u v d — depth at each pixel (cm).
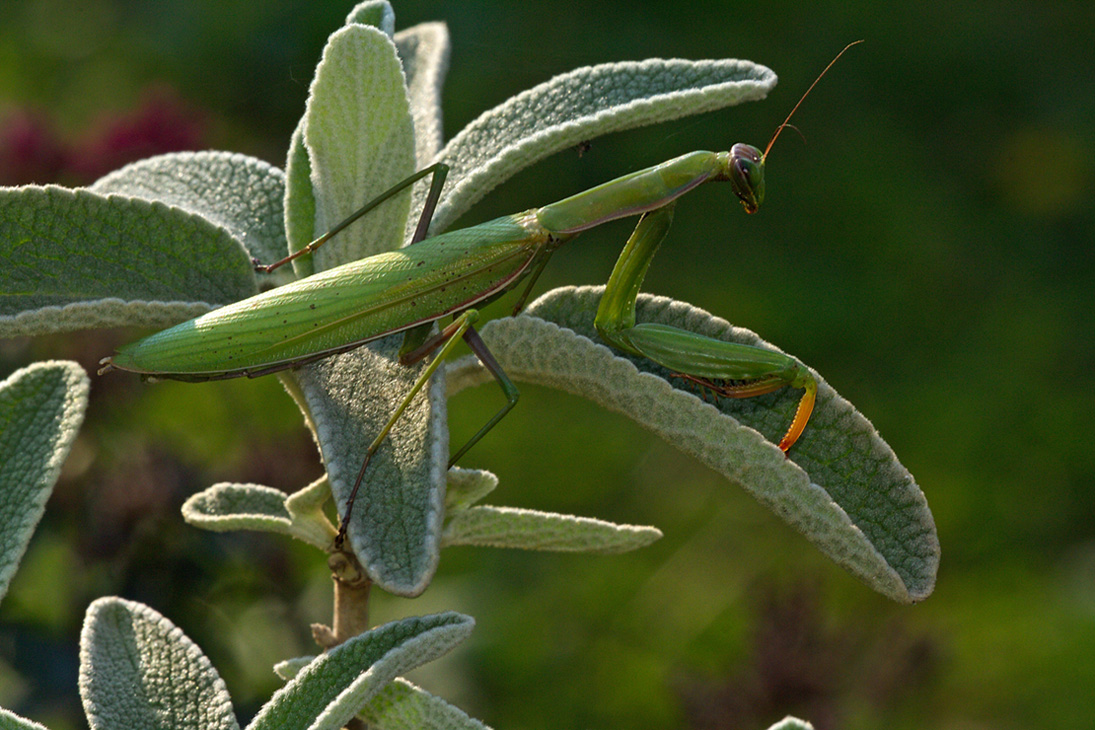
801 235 129
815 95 144
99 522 56
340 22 117
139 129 67
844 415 45
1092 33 159
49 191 44
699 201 132
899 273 125
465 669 77
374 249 46
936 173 139
